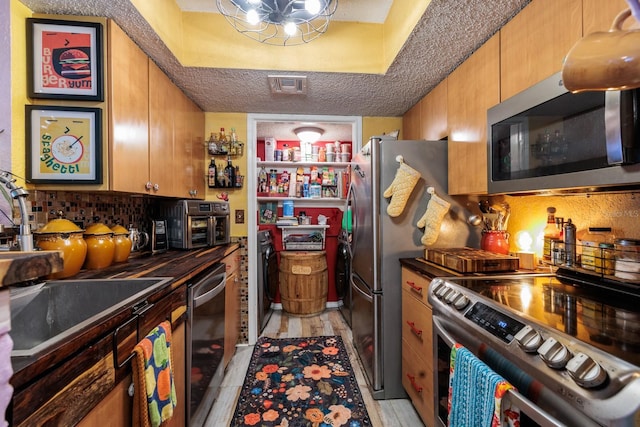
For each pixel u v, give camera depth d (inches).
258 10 53.7
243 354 90.4
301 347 93.0
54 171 46.7
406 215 68.1
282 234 128.2
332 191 128.6
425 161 68.7
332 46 69.2
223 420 61.1
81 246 48.4
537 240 58.9
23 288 40.8
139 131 56.6
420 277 56.4
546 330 27.7
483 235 64.6
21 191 40.3
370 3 64.4
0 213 44.5
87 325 27.8
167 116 69.0
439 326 44.1
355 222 84.5
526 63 44.2
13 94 44.4
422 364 55.3
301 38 68.1
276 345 94.5
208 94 82.1
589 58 22.5
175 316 46.2
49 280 44.6
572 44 36.7
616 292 39.0
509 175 45.6
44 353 22.2
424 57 62.2
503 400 28.4
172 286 44.8
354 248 85.7
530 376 27.1
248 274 98.9
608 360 22.0
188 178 82.8
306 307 118.8
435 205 65.6
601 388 21.1
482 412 30.6
